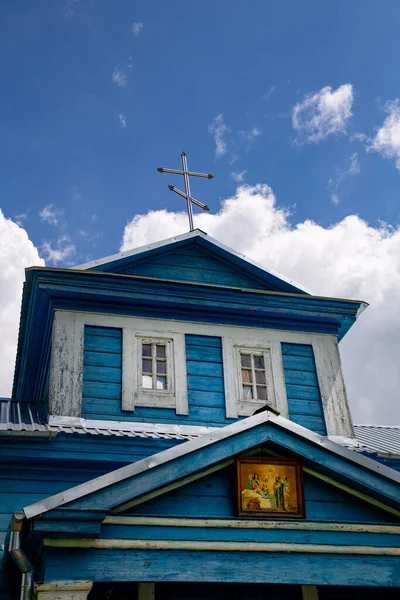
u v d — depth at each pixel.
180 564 6.00
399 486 6.81
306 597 7.59
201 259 11.66
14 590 7.12
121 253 10.94
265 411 6.90
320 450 6.80
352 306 11.36
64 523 5.70
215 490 6.54
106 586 7.17
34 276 10.14
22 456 8.30
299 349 10.99
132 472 6.07
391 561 6.54
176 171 13.24
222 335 10.73
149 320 10.50
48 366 10.49
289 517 6.47
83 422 9.26
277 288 11.70
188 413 9.88
